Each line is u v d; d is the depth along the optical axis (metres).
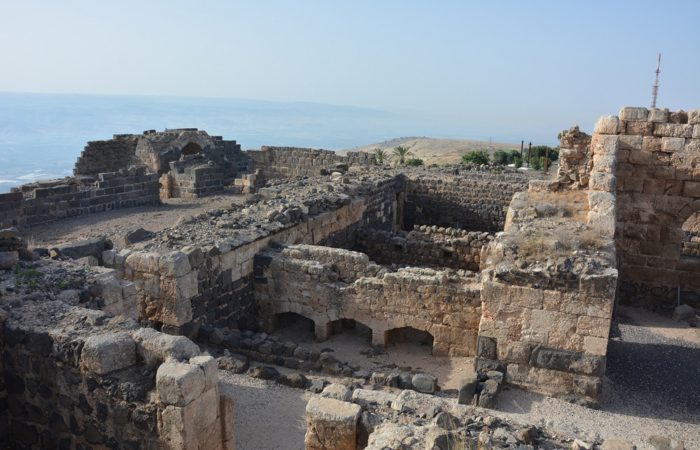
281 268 13.38
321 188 20.59
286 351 11.09
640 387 10.73
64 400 6.51
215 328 11.92
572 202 14.88
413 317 12.35
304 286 13.22
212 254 12.08
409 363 11.98
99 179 25.83
